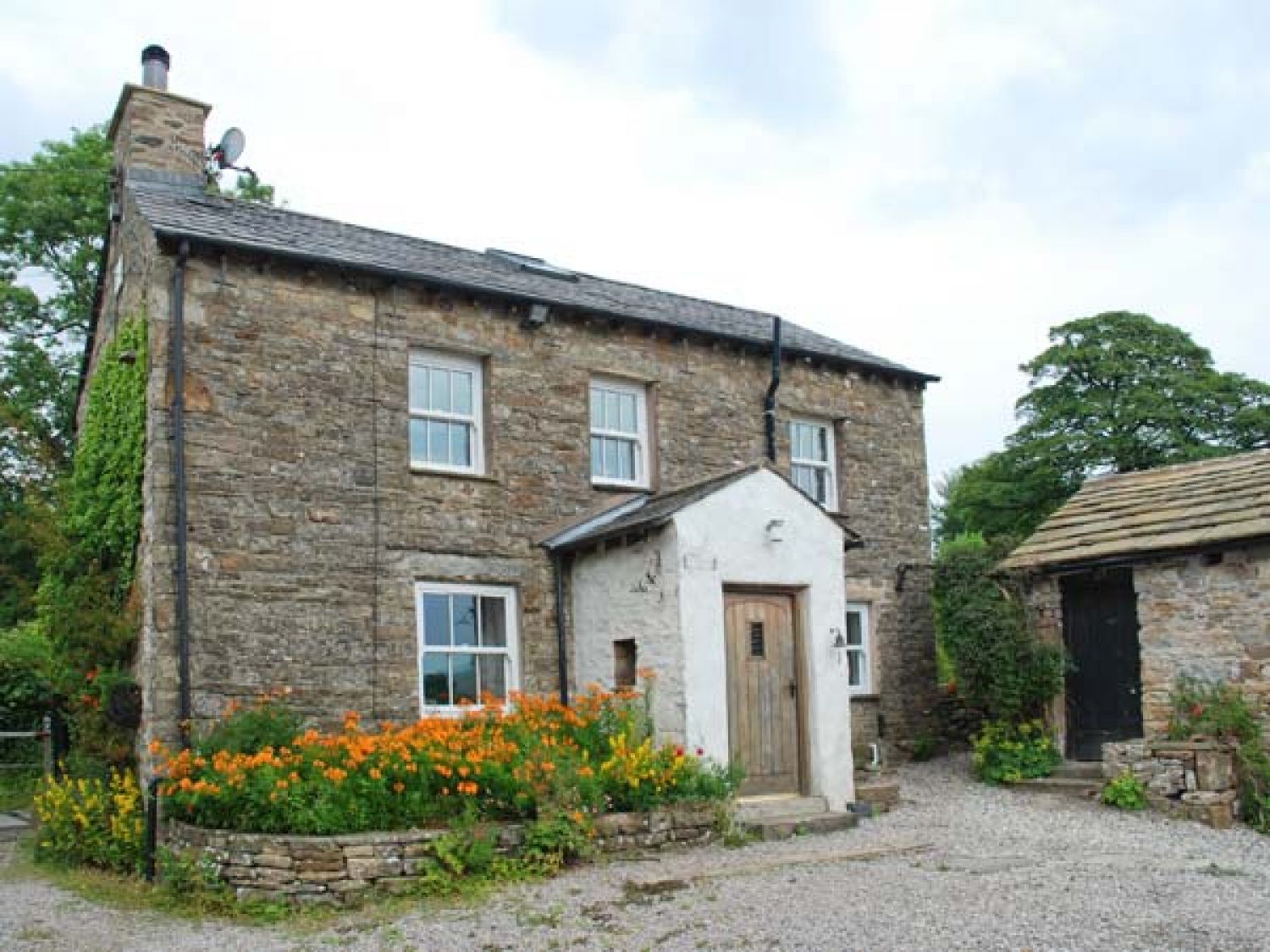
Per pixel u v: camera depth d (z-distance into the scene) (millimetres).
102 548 12125
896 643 16188
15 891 9711
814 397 15898
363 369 11883
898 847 10055
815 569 12414
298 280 11602
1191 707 12609
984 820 11594
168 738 10234
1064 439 26484
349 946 7371
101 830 10602
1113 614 14172
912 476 16969
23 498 18844
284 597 11016
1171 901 7887
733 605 11930
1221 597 12664
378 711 11391
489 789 9555
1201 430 26250
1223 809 11422
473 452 12727
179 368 10711
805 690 12203
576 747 10656
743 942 7094
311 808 8750
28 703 17469
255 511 10977
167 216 11375
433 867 8750
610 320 13773
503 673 12500
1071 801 12719
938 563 15289
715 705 11352
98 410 12797
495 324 12914
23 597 19625
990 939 6945
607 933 7414
